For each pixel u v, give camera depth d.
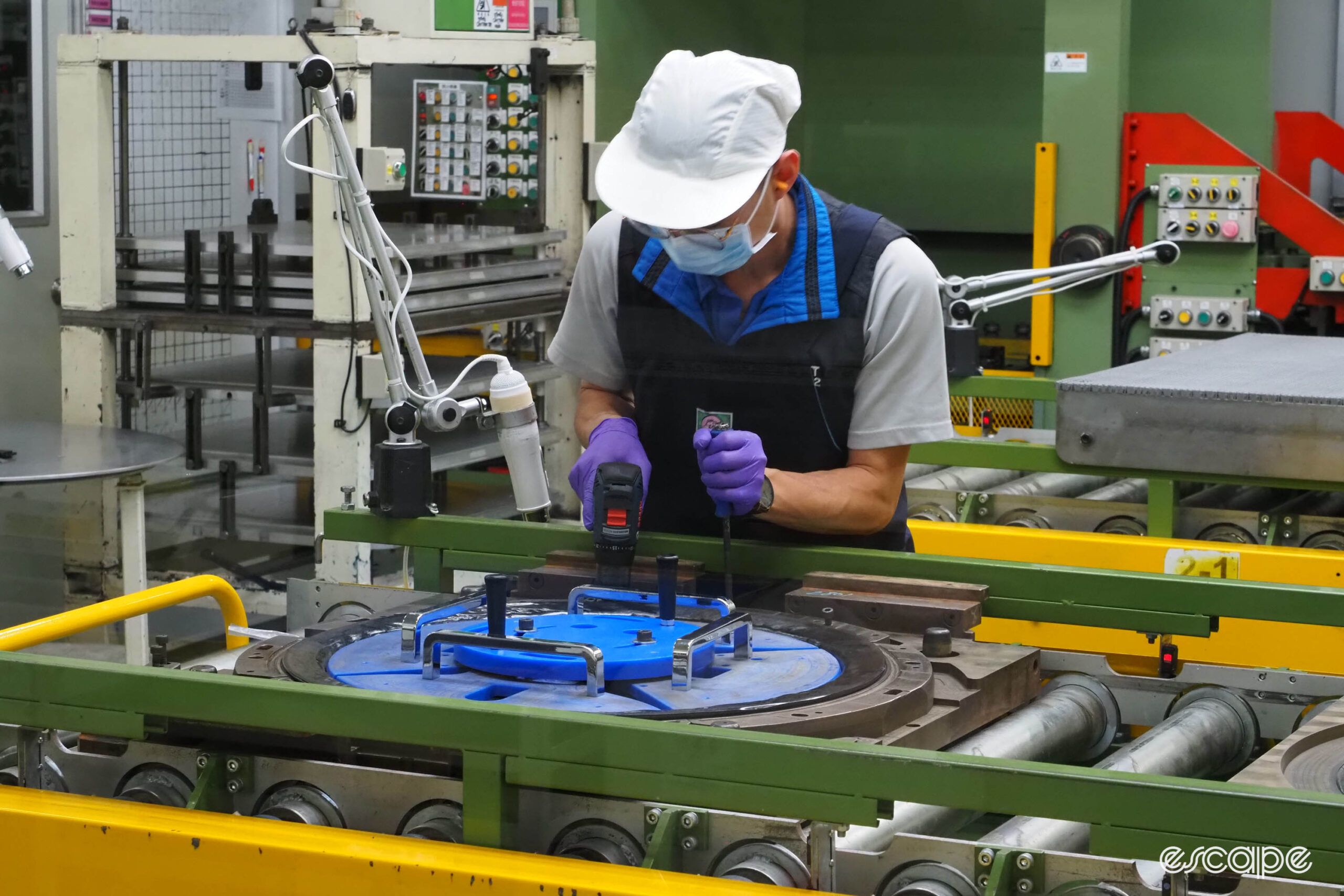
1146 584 1.62
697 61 1.60
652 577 1.70
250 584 3.14
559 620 1.47
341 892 1.15
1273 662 2.14
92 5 3.95
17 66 3.80
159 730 1.28
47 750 1.36
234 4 4.16
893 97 5.73
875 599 1.63
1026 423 3.77
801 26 5.78
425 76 3.87
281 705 1.21
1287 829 0.98
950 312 3.24
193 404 3.37
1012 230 5.67
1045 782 1.03
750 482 1.66
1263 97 5.14
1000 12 5.52
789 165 1.64
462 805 1.22
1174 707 1.71
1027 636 1.98
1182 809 1.00
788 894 1.08
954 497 3.04
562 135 3.77
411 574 2.21
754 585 1.73
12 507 3.47
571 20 3.75
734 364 1.80
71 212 3.38
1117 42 4.59
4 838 1.26
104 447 3.01
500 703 1.18
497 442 2.97
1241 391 2.17
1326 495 2.89
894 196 5.82
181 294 3.37
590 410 1.97
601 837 1.20
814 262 1.74
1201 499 2.95
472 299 3.31
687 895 1.08
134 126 3.89
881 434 1.76
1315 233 4.55
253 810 1.30
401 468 1.91
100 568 3.45
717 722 1.21
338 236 3.06
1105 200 4.69
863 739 1.26
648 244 1.82
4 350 3.83
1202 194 4.60
